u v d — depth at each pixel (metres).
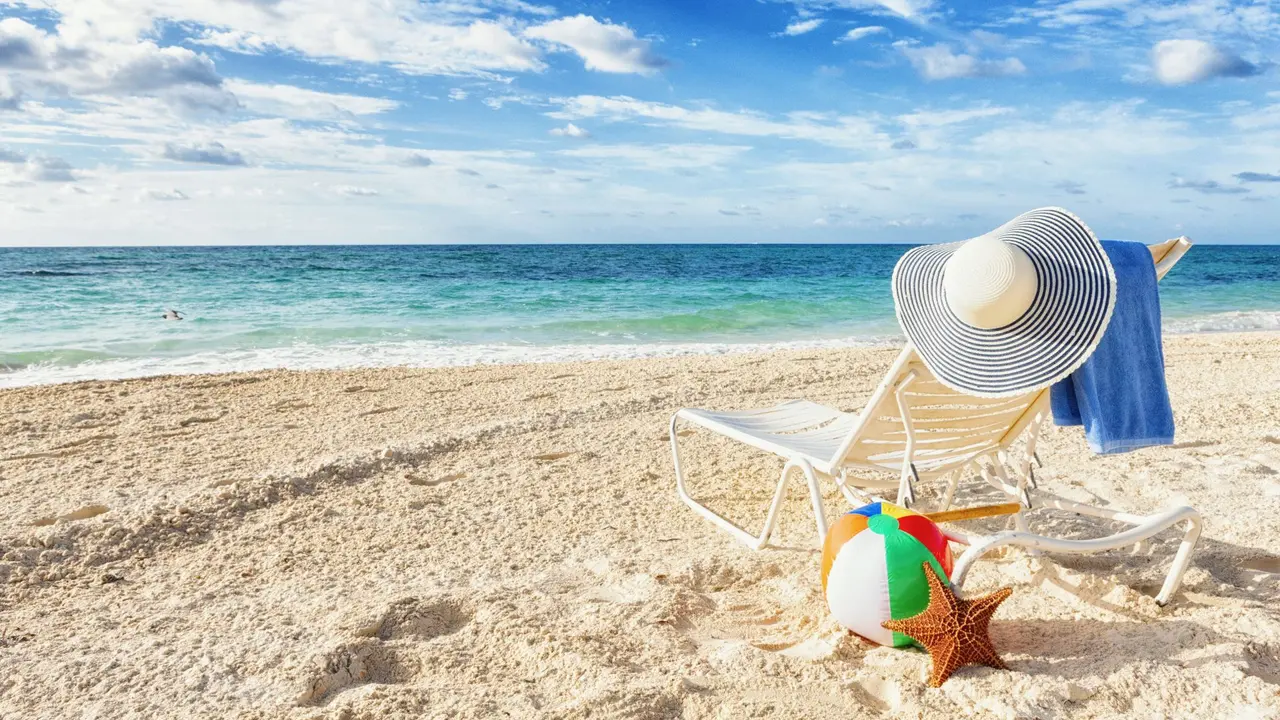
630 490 4.27
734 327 14.16
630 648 2.46
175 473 4.69
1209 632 2.31
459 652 2.46
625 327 13.89
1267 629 2.32
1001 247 2.20
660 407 6.50
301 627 2.69
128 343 11.29
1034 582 2.87
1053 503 2.91
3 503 4.14
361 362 9.82
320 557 3.41
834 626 2.55
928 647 2.20
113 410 6.45
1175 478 4.09
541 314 15.98
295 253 52.53
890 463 3.02
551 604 2.80
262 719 2.09
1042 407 2.88
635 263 40.97
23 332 12.53
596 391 7.21
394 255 47.69
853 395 7.03
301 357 10.23
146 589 3.12
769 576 3.09
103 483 4.49
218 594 3.04
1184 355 9.05
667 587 2.93
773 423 3.76
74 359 10.02
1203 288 25.22
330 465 4.59
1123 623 2.49
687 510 3.95
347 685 2.33
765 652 2.37
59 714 2.17
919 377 2.60
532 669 2.36
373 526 3.77
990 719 1.98
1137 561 3.05
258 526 3.79
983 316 2.22
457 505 4.07
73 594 3.08
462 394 7.16
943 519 2.75
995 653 2.17
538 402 6.75
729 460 4.81
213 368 9.36
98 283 22.28
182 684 2.30
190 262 35.69
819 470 2.92
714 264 41.03
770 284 26.06
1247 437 4.97
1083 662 2.23
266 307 16.78
